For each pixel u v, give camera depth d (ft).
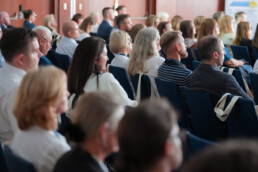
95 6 42.24
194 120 11.39
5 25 30.30
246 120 9.82
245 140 2.63
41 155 6.02
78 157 5.21
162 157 3.74
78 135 5.20
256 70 15.56
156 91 13.01
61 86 6.08
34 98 5.97
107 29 29.89
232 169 2.41
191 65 22.20
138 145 3.69
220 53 11.09
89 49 10.01
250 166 2.40
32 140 6.10
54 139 6.16
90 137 5.19
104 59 10.28
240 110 9.83
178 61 12.77
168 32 12.92
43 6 39.65
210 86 10.77
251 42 23.08
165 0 45.47
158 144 3.69
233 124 10.19
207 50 11.05
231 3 45.39
